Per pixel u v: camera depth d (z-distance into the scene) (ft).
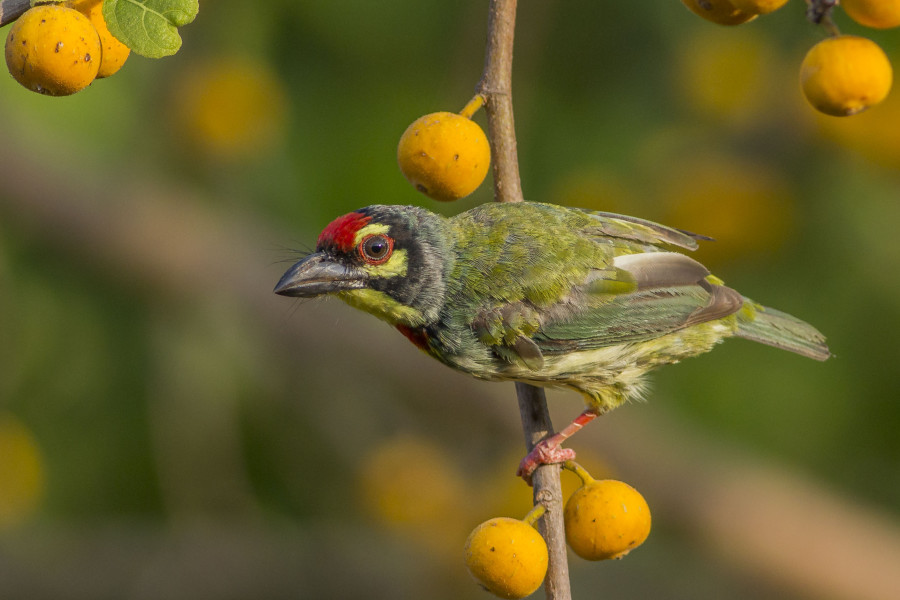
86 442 37.29
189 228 40.88
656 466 39.88
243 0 36.42
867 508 36.96
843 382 35.19
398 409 41.39
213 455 38.04
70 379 37.81
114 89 37.24
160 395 37.93
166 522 37.63
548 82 36.40
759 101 35.45
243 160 37.52
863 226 34.68
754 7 21.91
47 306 39.09
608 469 39.70
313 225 35.86
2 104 36.47
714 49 35.63
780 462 35.81
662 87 36.17
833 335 34.96
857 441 35.45
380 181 35.78
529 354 28.09
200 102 36.32
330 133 36.11
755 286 35.45
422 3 35.70
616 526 22.71
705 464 39.83
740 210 34.76
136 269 40.55
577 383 29.40
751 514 38.65
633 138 36.09
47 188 41.27
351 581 38.11
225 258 41.39
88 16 19.70
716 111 35.68
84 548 37.86
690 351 30.40
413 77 35.94
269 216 37.70
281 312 41.29
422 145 23.27
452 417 41.09
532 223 28.81
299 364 41.24
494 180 28.27
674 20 35.99
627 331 28.55
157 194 40.96
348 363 41.27
